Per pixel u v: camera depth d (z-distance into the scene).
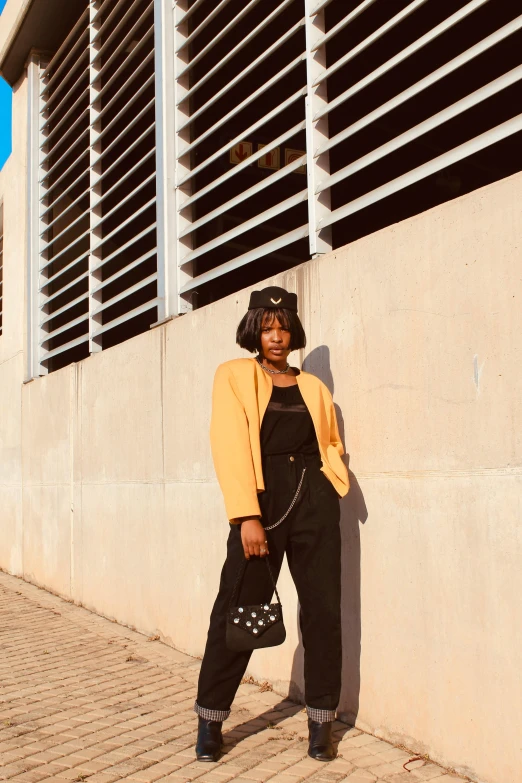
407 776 2.93
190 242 5.57
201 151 6.84
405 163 6.79
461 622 2.96
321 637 3.14
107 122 8.22
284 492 3.11
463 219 3.00
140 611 5.80
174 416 5.30
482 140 3.12
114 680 4.52
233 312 4.60
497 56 5.70
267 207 7.28
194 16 5.73
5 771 3.14
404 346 3.28
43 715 3.88
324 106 4.07
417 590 3.18
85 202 9.06
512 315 2.78
